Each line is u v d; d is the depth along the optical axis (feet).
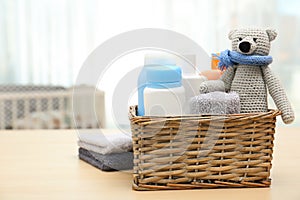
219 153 2.71
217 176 2.72
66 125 9.80
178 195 2.58
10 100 9.89
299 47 10.46
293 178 2.95
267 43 2.85
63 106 9.87
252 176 2.76
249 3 10.51
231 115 2.68
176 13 10.52
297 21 10.46
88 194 2.60
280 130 4.82
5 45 10.55
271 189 2.70
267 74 2.83
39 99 9.82
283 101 2.79
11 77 10.61
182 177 2.72
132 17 10.56
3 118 9.88
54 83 10.68
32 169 3.21
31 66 10.62
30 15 10.55
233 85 2.87
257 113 2.71
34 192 2.64
